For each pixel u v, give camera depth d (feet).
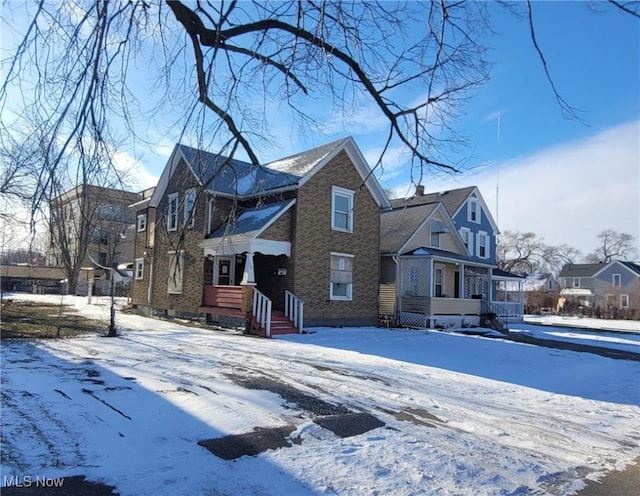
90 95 11.00
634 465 17.89
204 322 58.18
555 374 37.81
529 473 16.14
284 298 56.18
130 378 24.58
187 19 12.04
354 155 63.87
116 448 15.17
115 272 42.88
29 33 11.01
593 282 201.26
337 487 13.73
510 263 214.69
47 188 11.51
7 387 21.31
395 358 38.58
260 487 13.32
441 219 84.43
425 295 70.18
